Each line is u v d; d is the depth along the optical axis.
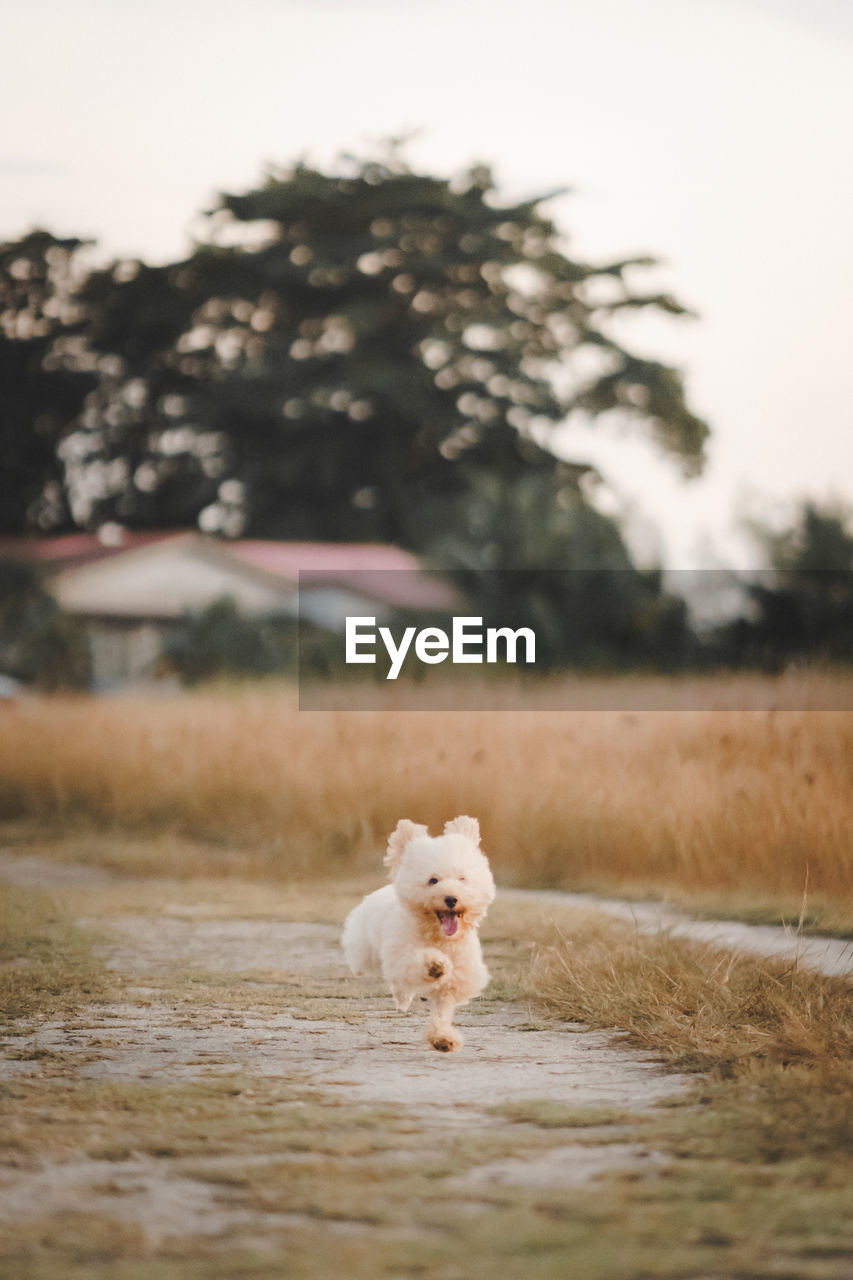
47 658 41.88
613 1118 5.59
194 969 9.28
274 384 54.94
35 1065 6.59
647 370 54.75
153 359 59.72
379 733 17.14
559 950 8.97
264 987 8.67
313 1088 6.13
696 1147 5.18
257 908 12.15
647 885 12.63
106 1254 4.15
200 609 47.31
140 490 61.91
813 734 14.41
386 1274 3.98
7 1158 5.08
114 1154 5.12
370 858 14.62
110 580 55.41
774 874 12.05
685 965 8.39
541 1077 6.37
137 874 14.47
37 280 60.53
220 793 17.05
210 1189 4.74
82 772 18.92
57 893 12.93
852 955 9.16
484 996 8.36
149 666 52.16
